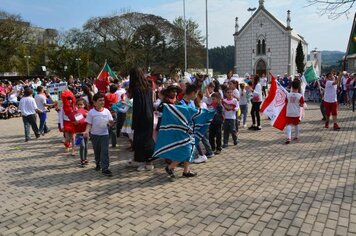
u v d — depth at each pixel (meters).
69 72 52.69
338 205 4.93
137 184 6.12
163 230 4.32
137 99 6.58
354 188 5.61
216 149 8.19
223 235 4.15
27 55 51.88
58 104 9.32
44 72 55.69
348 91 18.92
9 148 9.65
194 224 4.46
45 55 55.97
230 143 9.38
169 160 6.70
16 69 51.31
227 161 7.48
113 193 5.70
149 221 4.59
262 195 5.39
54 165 7.61
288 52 54.84
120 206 5.13
